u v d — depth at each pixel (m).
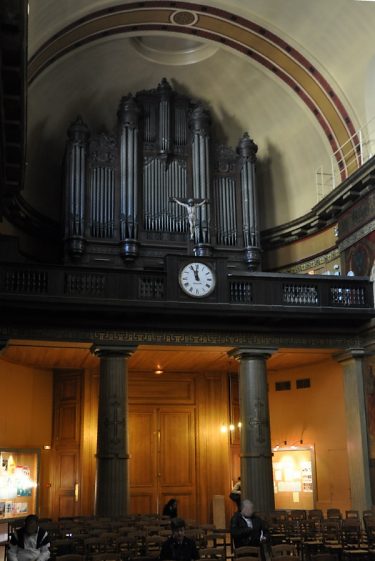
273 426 19.73
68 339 14.98
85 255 18.45
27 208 18.47
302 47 18.14
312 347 16.34
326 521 12.16
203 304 15.07
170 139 19.84
